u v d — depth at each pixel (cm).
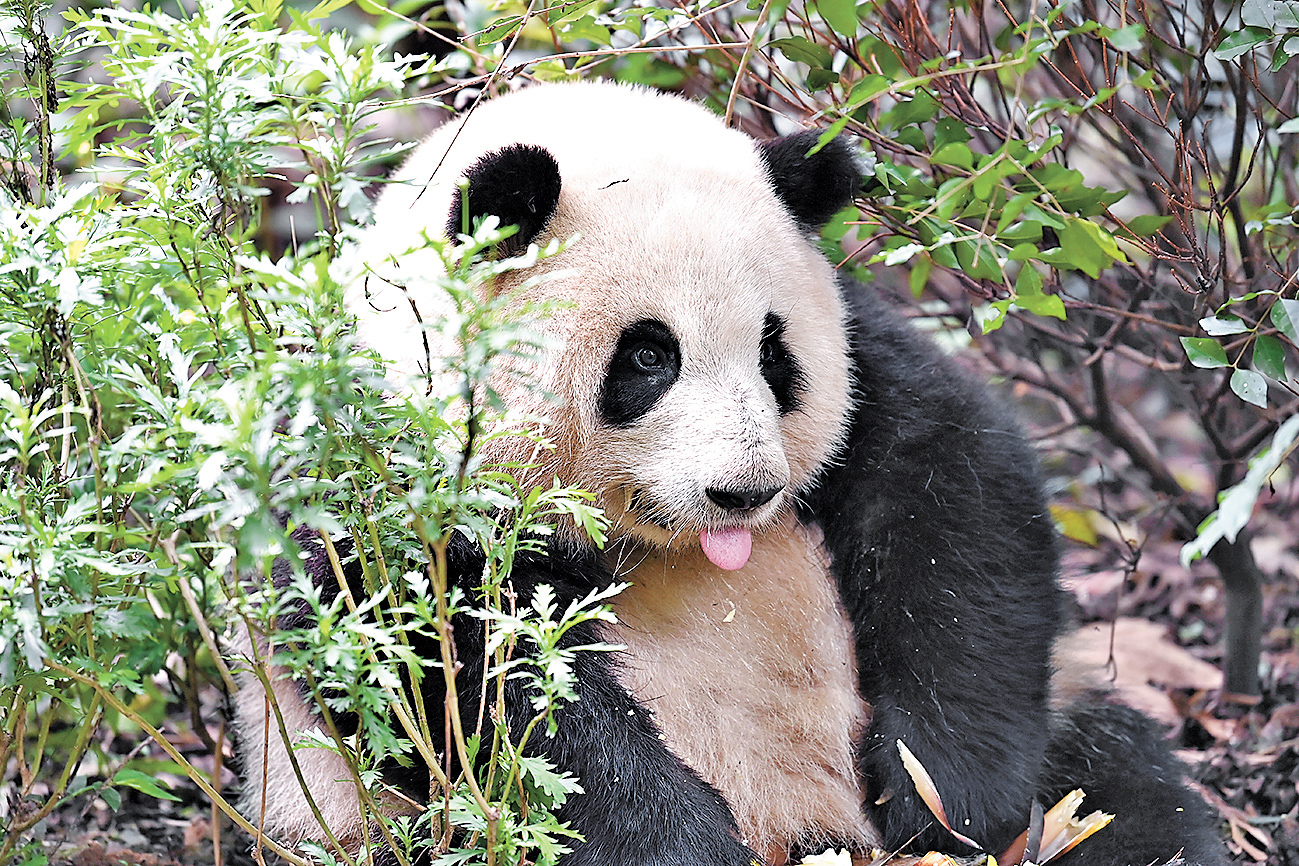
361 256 380
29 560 301
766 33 438
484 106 440
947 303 622
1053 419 764
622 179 392
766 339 400
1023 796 433
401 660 305
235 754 518
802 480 427
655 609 431
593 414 386
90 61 412
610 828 376
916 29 511
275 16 392
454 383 359
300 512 271
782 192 425
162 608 346
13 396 302
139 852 480
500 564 329
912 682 437
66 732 448
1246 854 493
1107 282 566
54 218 316
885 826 431
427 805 351
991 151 539
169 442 300
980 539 445
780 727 439
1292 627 670
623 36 552
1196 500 688
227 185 322
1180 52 494
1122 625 665
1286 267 477
